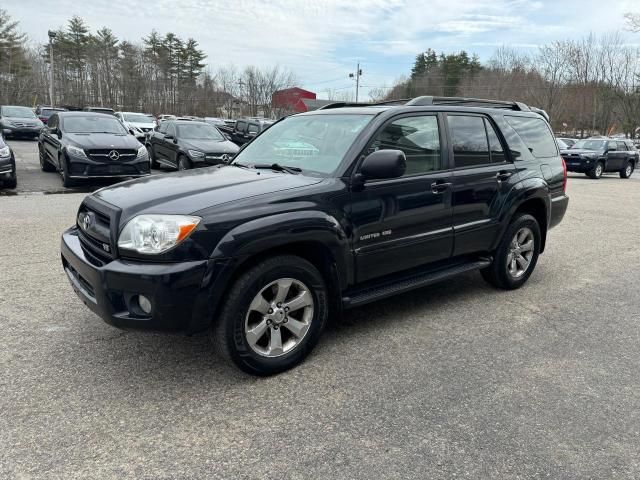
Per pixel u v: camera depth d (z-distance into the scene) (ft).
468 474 7.83
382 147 12.35
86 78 204.85
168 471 7.76
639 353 12.23
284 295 10.64
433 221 13.33
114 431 8.70
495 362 11.56
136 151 36.78
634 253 22.58
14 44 182.39
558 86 172.35
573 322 14.11
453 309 14.89
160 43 211.82
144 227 9.35
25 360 11.03
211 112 212.84
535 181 16.20
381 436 8.72
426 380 10.66
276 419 9.17
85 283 10.79
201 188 10.82
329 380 10.59
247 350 10.22
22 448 8.17
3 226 23.45
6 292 15.01
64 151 35.01
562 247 23.65
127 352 11.56
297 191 10.79
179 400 9.70
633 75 162.09
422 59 290.76
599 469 8.00
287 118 15.43
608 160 66.69
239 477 7.67
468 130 14.66
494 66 214.90
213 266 9.43
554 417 9.39
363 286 12.64
